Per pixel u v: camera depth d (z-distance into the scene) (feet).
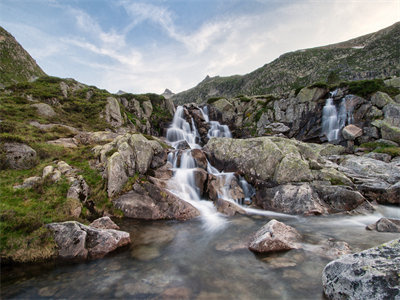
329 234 33.32
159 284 21.47
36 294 20.10
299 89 125.49
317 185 48.44
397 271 14.28
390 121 88.22
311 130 114.93
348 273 16.81
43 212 32.45
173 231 36.11
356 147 86.58
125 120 114.42
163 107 151.12
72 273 23.52
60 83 126.72
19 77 216.54
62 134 69.62
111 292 20.27
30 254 25.34
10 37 255.91
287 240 29.07
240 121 142.41
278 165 52.49
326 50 471.21
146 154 54.80
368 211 42.88
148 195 45.34
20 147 45.21
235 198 51.75
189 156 65.87
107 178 45.09
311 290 19.69
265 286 20.70
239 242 31.22
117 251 28.76
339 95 108.88
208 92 563.89
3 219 27.73
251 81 481.46
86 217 36.91
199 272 23.65
